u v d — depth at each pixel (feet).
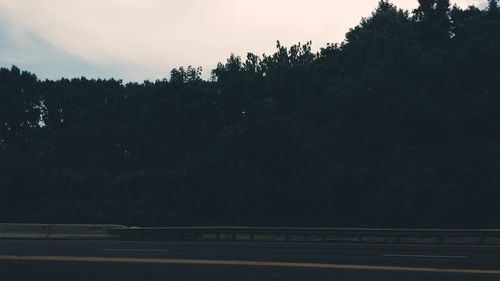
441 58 133.39
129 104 165.68
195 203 133.18
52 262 38.93
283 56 162.61
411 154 120.06
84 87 175.11
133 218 126.00
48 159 153.99
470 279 35.73
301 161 126.52
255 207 127.54
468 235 66.74
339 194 121.19
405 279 36.06
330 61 152.25
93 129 156.66
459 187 114.62
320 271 36.96
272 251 60.08
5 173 141.28
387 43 140.05
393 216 114.21
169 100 151.12
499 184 112.57
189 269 37.63
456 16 158.61
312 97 143.13
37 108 174.50
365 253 57.00
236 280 37.19
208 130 150.92
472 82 132.05
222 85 155.43
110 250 63.05
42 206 132.87
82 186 141.08
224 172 131.54
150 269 38.01
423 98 124.88
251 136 130.21
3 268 39.09
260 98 145.59
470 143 121.08
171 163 147.84
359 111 125.90
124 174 141.38
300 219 123.65
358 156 124.16
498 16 150.71
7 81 175.01
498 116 124.98
